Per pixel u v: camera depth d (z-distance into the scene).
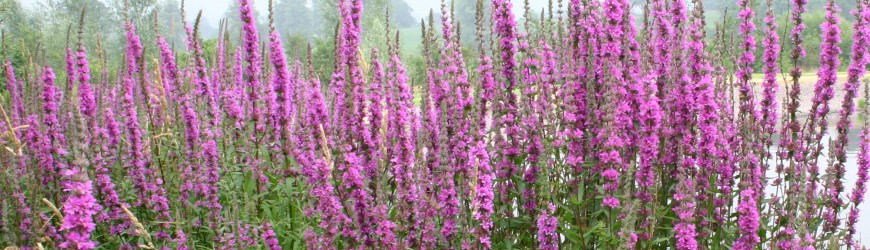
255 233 5.56
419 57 27.81
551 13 8.03
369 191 5.11
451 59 7.09
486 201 5.09
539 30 8.05
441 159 5.36
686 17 6.85
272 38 7.70
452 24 7.17
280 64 7.68
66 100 6.89
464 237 5.03
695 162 6.73
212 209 6.27
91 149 5.96
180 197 6.21
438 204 5.23
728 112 7.39
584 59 6.95
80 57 7.81
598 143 6.27
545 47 7.64
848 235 7.62
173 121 7.48
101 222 5.79
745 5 7.46
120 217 5.75
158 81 7.27
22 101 8.16
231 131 8.02
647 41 7.09
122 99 6.94
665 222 6.67
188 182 6.27
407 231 5.03
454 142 5.95
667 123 6.54
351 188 5.03
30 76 7.70
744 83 7.45
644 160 6.31
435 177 5.46
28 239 5.18
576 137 6.23
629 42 6.65
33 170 6.32
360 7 6.48
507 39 6.69
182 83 7.67
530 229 6.55
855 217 7.56
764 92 7.51
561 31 7.60
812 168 7.17
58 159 6.42
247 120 7.66
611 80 5.98
